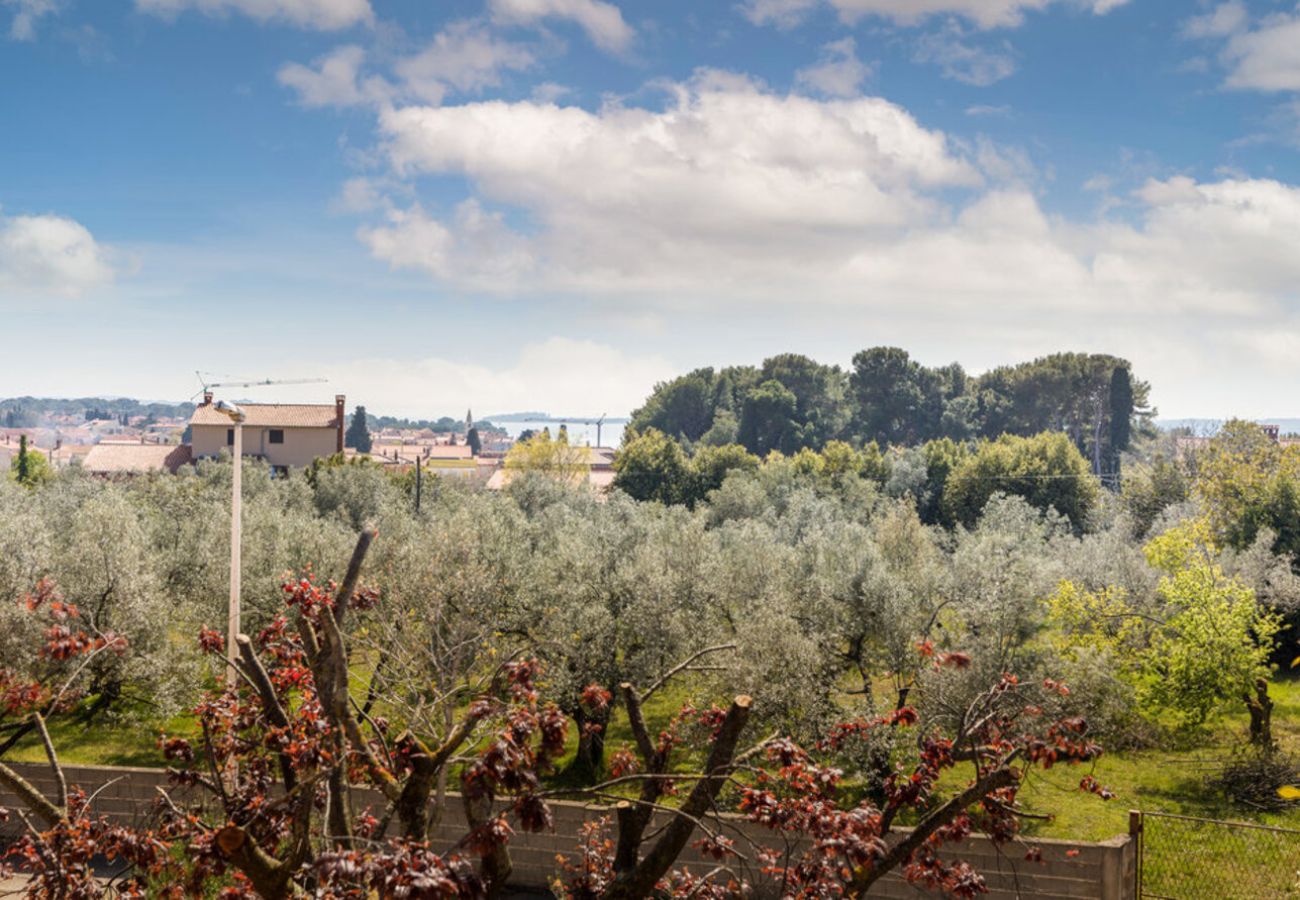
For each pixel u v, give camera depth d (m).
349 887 6.89
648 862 7.58
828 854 7.02
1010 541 30.28
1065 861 14.45
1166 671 25.41
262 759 9.12
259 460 78.62
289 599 8.16
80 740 23.80
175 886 8.81
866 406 114.06
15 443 152.88
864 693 24.86
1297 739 25.88
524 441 79.81
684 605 26.23
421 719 10.61
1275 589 33.62
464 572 23.36
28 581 22.05
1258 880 16.45
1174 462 58.56
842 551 30.16
